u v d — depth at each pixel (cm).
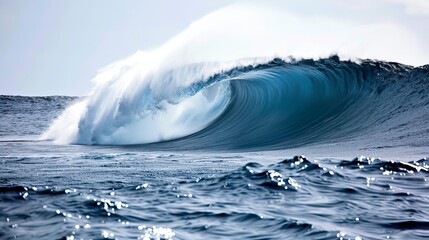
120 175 1108
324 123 2270
